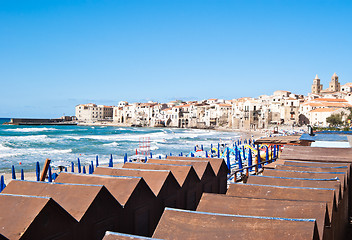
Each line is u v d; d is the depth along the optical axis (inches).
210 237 290.4
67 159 2148.1
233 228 294.2
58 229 358.3
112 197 417.4
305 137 1096.8
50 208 350.9
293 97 7165.4
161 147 3221.0
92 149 2957.7
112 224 421.7
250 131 6461.6
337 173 527.2
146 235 481.4
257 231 286.2
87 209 386.3
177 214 320.8
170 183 535.8
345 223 536.7
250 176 489.4
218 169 719.7
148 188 478.3
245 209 356.5
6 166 1867.6
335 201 397.4
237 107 7504.9
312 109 6397.6
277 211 344.8
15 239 318.7
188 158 760.3
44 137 4443.9
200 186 638.5
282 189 418.6
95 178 489.7
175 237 296.4
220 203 372.5
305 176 520.1
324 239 314.2
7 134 5027.1
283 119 6663.4
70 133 5654.5
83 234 382.6
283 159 757.3
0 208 354.6
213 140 4264.3
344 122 5403.5
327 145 924.0
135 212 452.1
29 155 2397.9
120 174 553.3
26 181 451.5
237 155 1728.6
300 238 269.6
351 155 753.6
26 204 353.1
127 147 3161.9
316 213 327.0
